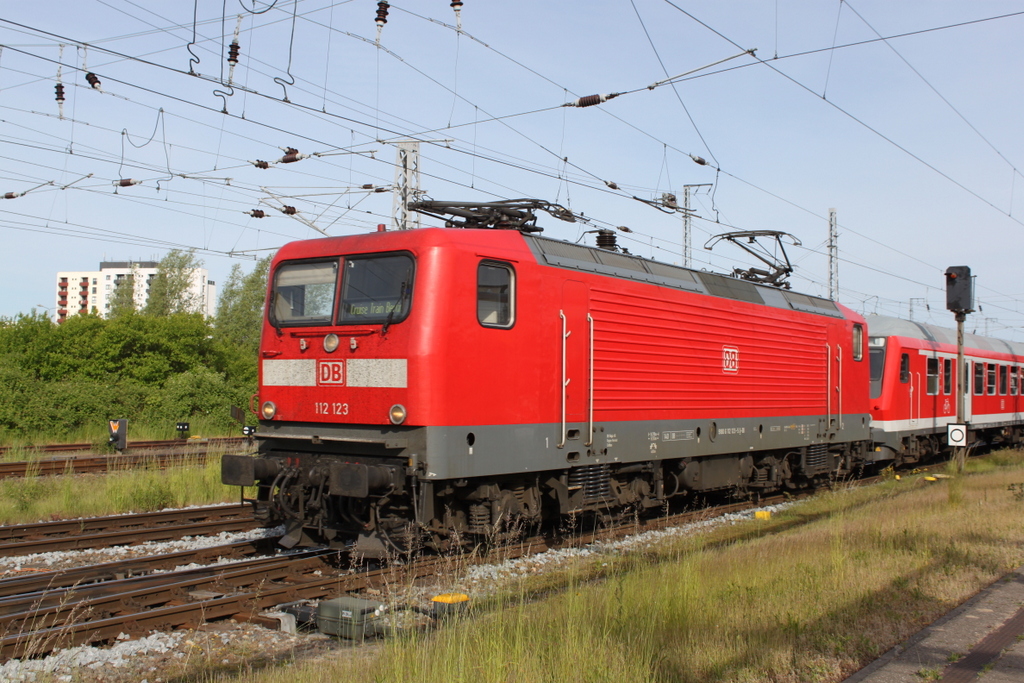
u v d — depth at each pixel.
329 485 8.86
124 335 31.52
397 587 8.26
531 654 5.41
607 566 8.76
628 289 11.37
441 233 8.96
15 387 25.05
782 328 15.00
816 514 13.55
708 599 7.05
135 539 10.38
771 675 5.55
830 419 16.45
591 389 10.57
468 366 8.91
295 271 9.84
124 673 5.75
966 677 5.46
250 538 10.65
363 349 9.02
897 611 7.02
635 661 5.37
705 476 13.27
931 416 21.06
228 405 29.61
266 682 5.34
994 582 8.07
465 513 9.56
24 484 13.30
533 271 9.80
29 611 6.55
